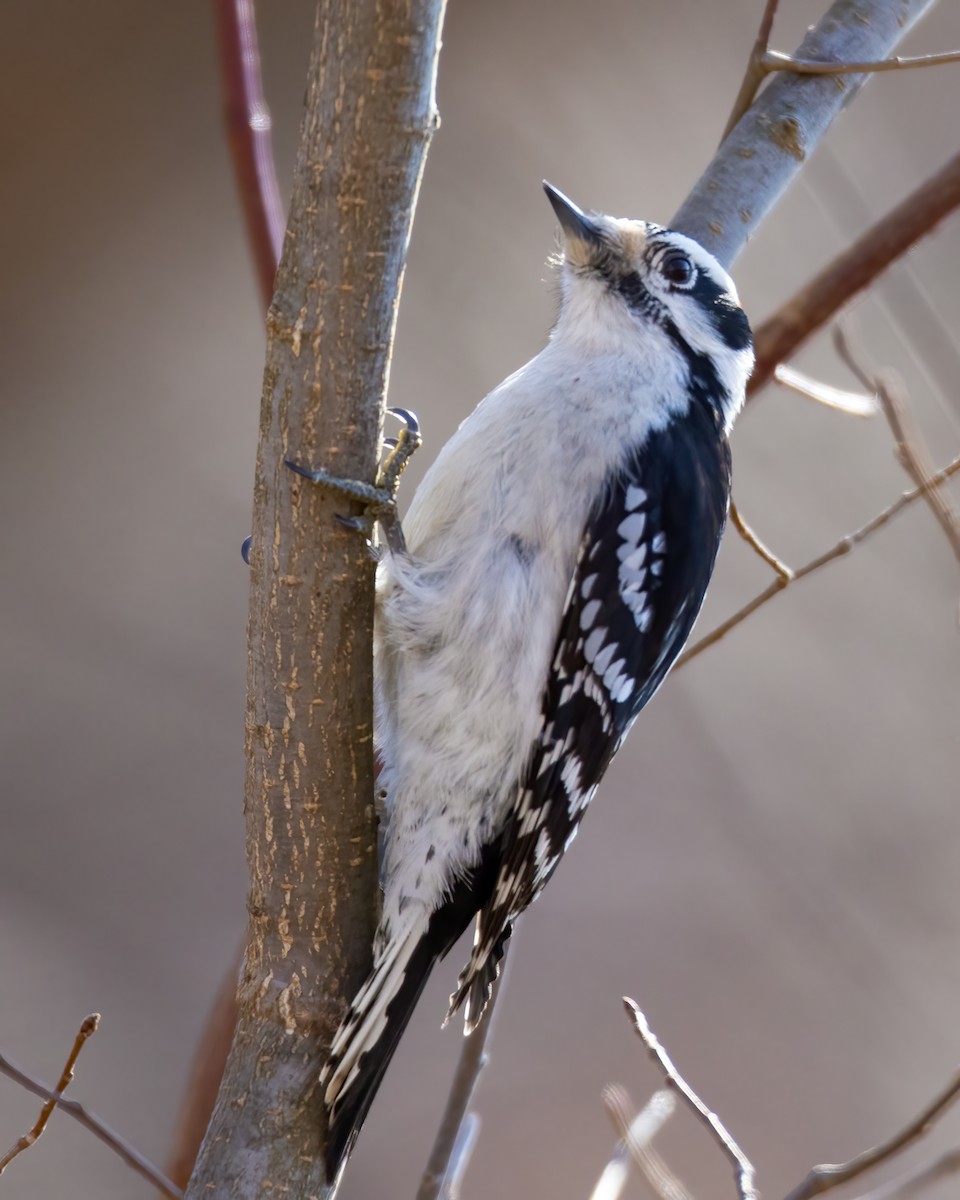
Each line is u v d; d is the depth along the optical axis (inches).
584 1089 499.5
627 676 240.8
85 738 574.2
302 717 196.5
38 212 653.9
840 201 393.4
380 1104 489.1
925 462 260.4
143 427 644.1
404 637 228.4
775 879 553.0
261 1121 203.8
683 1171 486.3
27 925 518.9
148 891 538.9
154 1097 480.1
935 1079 508.1
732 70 679.1
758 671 588.4
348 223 181.2
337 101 178.2
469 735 229.3
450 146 662.5
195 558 626.2
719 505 255.0
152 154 669.9
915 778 568.7
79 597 605.6
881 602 595.5
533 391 243.6
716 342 259.0
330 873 203.2
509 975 523.5
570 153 666.2
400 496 599.8
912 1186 206.2
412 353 633.6
